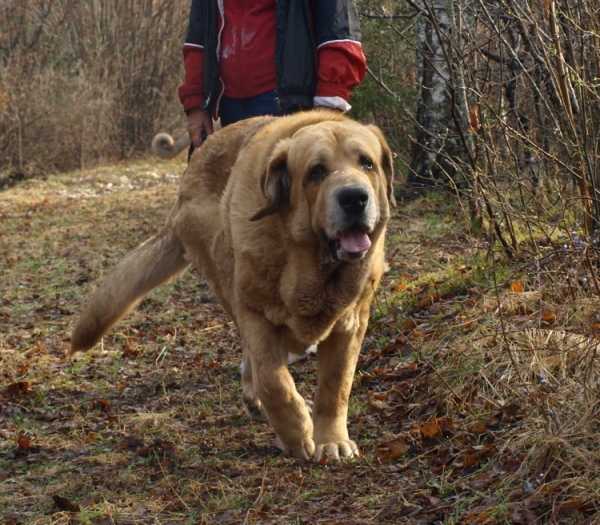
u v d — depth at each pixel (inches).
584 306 174.4
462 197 311.1
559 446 126.3
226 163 184.1
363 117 428.1
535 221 200.8
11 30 927.7
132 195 629.6
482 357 171.9
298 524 129.1
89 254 406.9
